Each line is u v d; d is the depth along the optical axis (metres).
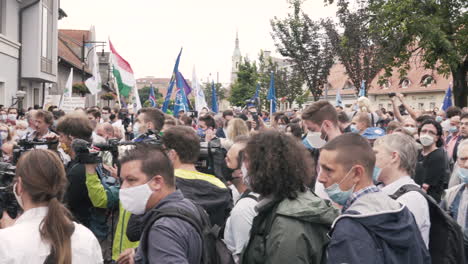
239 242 2.67
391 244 2.08
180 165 3.54
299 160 2.57
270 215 2.50
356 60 14.96
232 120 6.38
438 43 20.00
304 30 15.90
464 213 4.04
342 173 2.32
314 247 2.35
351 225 2.10
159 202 2.53
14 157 4.26
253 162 2.60
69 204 3.98
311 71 16.05
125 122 15.05
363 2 15.88
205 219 2.65
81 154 3.91
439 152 5.42
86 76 39.59
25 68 23.06
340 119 6.08
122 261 2.59
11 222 2.71
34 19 23.02
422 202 2.98
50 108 13.99
